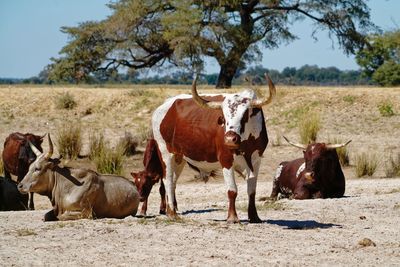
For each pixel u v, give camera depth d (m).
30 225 13.06
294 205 15.56
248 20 45.94
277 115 32.66
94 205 14.00
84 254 10.48
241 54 44.19
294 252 10.66
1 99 34.97
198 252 10.60
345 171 24.19
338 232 12.18
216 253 10.54
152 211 16.22
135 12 45.31
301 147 17.75
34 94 35.34
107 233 11.97
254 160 12.51
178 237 11.62
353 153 26.64
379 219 13.54
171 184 13.53
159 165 15.12
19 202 18.52
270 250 10.77
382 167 24.69
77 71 48.62
